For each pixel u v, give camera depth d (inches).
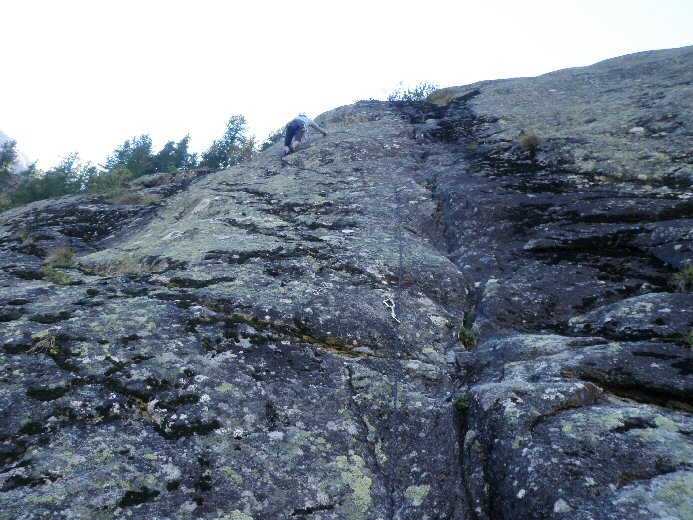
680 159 311.7
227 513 130.5
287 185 392.8
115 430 146.1
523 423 149.4
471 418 167.0
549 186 325.1
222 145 883.4
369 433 162.6
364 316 212.8
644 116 387.2
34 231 385.1
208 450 145.2
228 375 171.5
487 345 209.0
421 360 201.2
